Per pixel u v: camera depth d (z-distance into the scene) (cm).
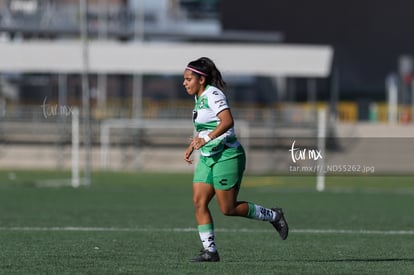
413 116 17138
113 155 13062
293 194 8312
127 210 6506
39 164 13062
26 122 13375
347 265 3725
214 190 3566
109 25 16575
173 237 4762
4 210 6444
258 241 4656
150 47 14538
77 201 7288
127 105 15800
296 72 14538
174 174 11556
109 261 3759
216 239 4741
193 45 14938
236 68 14500
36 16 16075
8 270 3488
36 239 4625
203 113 3472
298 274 3416
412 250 4338
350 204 7281
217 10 18988
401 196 8206
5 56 14112
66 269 3516
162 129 13488
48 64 14062
